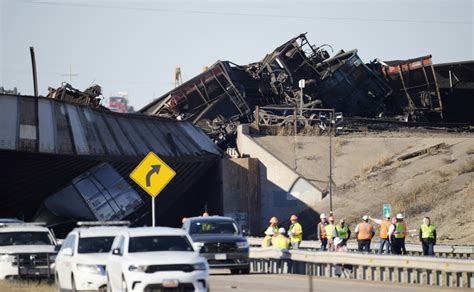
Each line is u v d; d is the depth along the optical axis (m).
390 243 150.75
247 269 129.38
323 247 161.50
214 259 125.62
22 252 116.56
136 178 133.25
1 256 116.44
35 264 116.75
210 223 133.00
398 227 149.88
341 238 157.38
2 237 121.56
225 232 131.62
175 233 85.69
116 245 86.75
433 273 113.19
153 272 78.19
